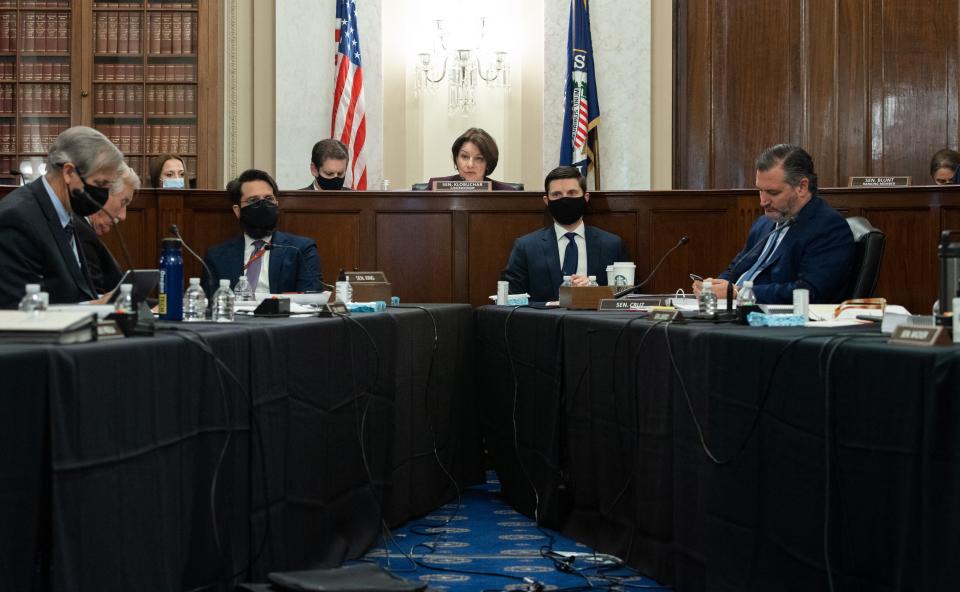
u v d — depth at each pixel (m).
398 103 8.25
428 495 4.16
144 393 2.06
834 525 2.02
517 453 4.18
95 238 3.93
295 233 5.41
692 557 2.71
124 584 1.99
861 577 1.94
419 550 3.50
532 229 5.43
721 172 7.64
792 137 7.58
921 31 7.43
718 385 2.53
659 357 2.94
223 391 2.41
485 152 5.72
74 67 7.58
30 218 3.04
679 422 2.78
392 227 5.45
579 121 7.27
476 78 8.36
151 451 2.09
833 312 3.09
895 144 7.47
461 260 5.45
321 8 7.41
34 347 1.81
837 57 7.51
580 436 3.57
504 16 8.34
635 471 3.12
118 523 1.97
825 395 2.04
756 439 2.35
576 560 3.31
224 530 2.44
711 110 7.63
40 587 1.79
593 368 3.44
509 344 4.25
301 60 7.38
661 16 7.61
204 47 7.51
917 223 5.03
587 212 5.38
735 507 2.44
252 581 2.59
